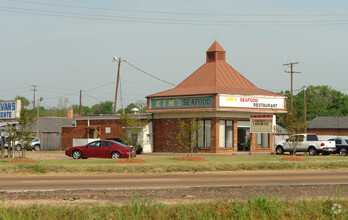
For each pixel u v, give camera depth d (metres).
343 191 16.88
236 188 17.42
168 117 50.72
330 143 46.25
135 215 11.67
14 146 34.31
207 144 48.16
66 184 18.67
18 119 33.41
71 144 57.81
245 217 11.55
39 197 14.97
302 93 113.69
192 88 51.19
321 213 12.13
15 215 11.49
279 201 13.58
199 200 14.44
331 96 121.25
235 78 52.59
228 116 48.25
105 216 11.58
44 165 25.22
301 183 19.42
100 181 19.97
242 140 49.38
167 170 25.59
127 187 17.58
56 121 89.00
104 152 36.34
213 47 53.91
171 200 14.51
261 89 52.84
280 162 29.19
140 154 48.34
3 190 16.39
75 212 11.95
